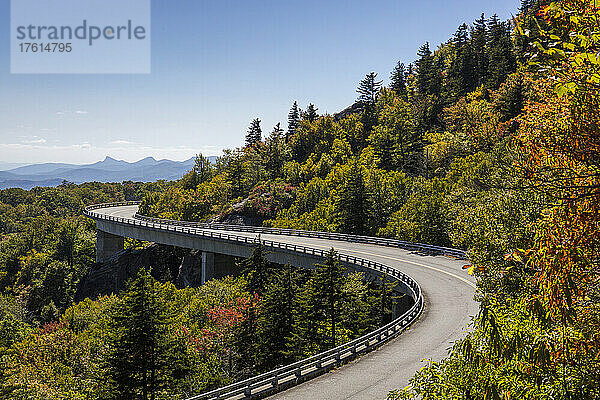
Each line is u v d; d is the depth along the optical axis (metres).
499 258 18.67
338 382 18.94
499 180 22.52
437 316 27.62
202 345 36.47
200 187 116.44
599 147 5.47
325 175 107.31
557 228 5.64
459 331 24.69
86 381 35.22
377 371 19.81
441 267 40.88
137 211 116.69
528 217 17.97
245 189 113.81
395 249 50.75
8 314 67.94
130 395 28.92
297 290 34.59
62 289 95.94
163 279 78.75
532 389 5.82
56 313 85.62
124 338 28.77
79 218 177.12
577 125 5.59
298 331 32.72
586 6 4.78
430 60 157.25
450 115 112.81
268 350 33.44
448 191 58.53
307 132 144.12
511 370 6.05
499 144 54.84
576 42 4.59
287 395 18.02
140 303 29.20
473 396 6.43
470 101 117.81
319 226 71.06
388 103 151.00
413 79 171.75
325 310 32.28
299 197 88.50
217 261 66.12
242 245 57.84
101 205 126.12
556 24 4.98
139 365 28.92
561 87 5.05
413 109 130.50
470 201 37.06
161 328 29.62
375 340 23.89
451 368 7.21
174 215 101.75
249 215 90.50
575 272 5.62
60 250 118.75
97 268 87.69
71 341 43.25
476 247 21.30
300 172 110.44
